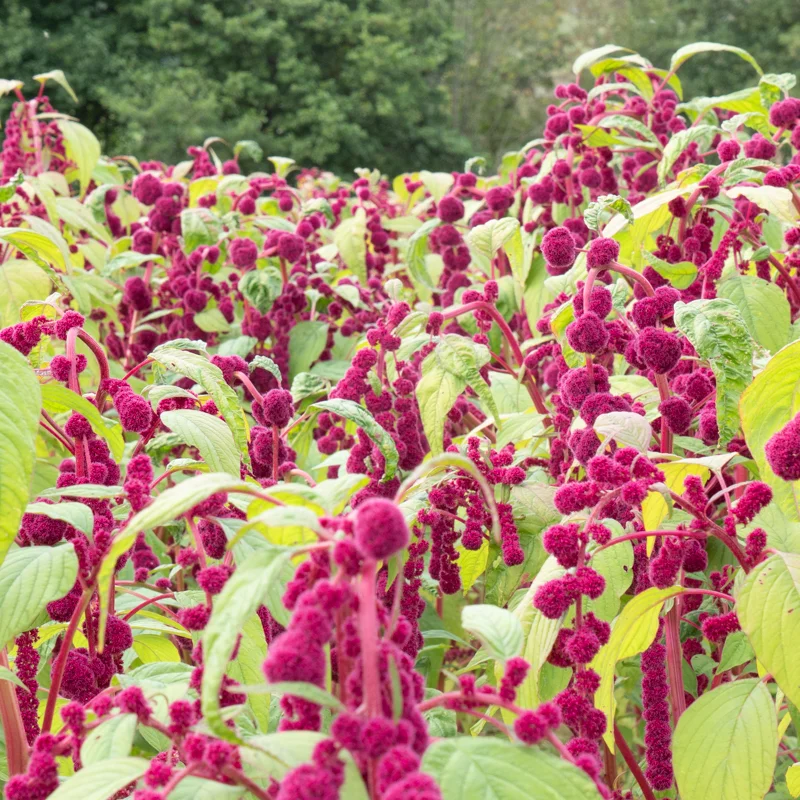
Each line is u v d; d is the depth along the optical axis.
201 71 22.11
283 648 0.92
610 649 1.78
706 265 2.37
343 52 24.28
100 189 4.48
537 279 3.36
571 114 3.23
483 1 33.84
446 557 1.97
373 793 0.94
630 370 2.89
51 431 1.79
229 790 1.14
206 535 1.67
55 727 1.75
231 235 4.04
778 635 1.48
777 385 1.65
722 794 1.62
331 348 3.88
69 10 21.92
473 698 1.10
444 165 26.30
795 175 2.50
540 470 2.43
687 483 1.56
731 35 27.03
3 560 1.30
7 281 3.27
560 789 1.04
